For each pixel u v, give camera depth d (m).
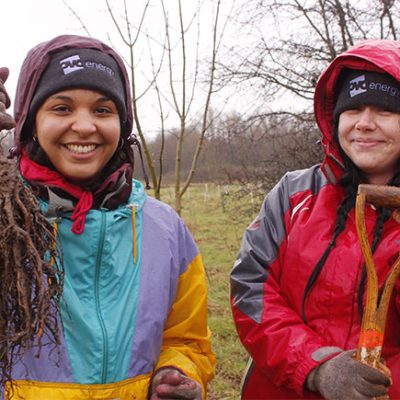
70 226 1.88
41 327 1.49
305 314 2.08
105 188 1.96
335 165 2.17
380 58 2.00
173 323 2.09
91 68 1.90
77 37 1.98
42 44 1.97
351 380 1.79
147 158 4.13
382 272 1.99
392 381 1.95
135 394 1.85
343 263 2.02
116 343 1.82
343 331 2.00
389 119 2.02
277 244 2.19
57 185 1.90
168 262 2.02
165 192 13.02
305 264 2.08
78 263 1.87
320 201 2.15
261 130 6.80
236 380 4.58
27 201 1.61
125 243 1.96
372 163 2.04
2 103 1.73
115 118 1.97
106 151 1.96
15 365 1.75
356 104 2.04
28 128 1.97
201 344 2.13
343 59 2.09
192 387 1.86
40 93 1.89
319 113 2.25
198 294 2.13
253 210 7.15
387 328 1.99
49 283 1.69
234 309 2.21
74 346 1.79
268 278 2.17
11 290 1.55
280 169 6.63
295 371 1.96
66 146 1.90
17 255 1.52
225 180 7.31
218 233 12.12
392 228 2.02
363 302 1.99
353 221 2.07
